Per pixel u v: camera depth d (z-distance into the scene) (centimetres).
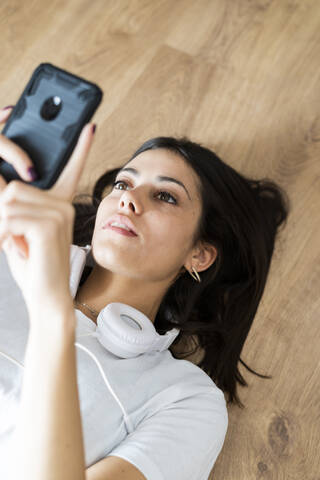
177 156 129
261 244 140
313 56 169
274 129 162
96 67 167
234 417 137
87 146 61
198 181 129
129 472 93
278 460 133
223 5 173
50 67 70
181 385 113
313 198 155
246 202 138
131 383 110
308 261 150
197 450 104
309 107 164
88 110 67
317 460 133
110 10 173
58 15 172
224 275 143
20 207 56
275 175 158
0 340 104
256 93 165
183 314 139
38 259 56
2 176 69
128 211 114
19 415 61
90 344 111
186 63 168
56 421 60
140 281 120
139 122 163
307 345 143
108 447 103
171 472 97
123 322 109
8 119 69
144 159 127
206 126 162
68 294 58
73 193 61
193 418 108
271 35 171
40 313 58
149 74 167
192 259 131
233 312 142
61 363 59
